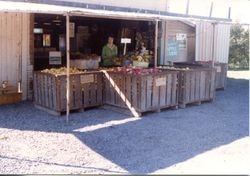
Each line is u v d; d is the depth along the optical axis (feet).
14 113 30.99
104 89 33.37
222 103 38.14
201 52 53.36
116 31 49.80
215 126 28.66
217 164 20.12
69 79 30.66
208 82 37.73
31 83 36.19
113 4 40.47
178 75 34.53
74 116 30.58
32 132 25.73
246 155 21.79
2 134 25.09
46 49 41.37
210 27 53.98
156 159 20.97
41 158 20.85
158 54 47.60
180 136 25.64
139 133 26.08
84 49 48.26
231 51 77.71
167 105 33.40
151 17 32.68
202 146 23.56
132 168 19.53
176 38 49.60
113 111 32.68
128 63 38.81
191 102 35.91
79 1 36.99
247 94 44.27
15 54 35.12
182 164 20.15
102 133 25.86
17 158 20.77
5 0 31.68
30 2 32.94
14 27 34.81
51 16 43.09
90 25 48.93
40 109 32.48
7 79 34.81
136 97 30.86
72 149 22.44
